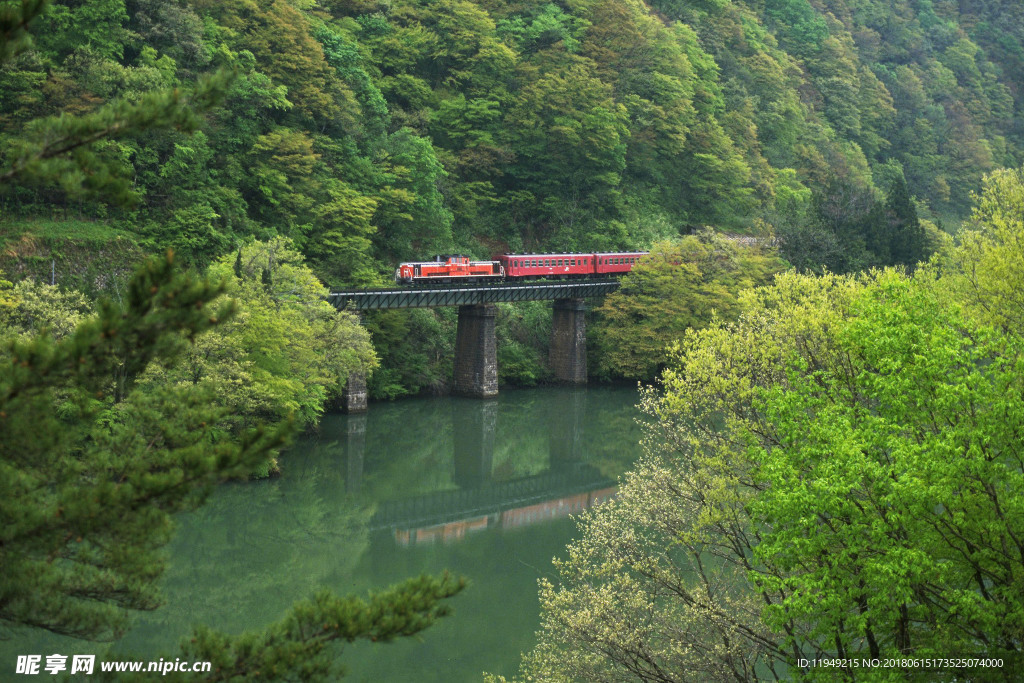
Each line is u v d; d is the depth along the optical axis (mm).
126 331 12969
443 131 114688
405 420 79500
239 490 57469
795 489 21266
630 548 28672
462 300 85125
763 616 20859
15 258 63688
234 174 83188
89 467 15883
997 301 34344
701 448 28750
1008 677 19344
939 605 22016
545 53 123188
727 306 91875
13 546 14062
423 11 120438
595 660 26641
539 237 116125
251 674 14711
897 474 20516
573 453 72062
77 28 78938
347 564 46438
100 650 33219
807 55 171125
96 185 13133
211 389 17172
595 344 100375
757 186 133500
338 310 75625
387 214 93875
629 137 124875
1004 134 190625
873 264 102875
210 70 87875
